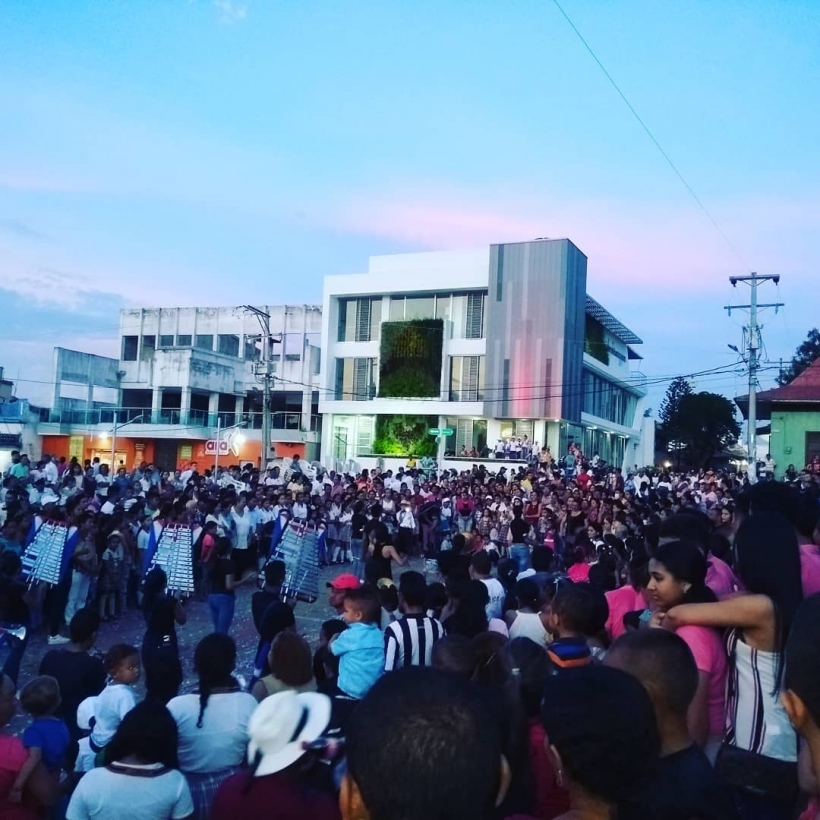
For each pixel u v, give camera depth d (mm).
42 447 47156
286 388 54688
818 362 32656
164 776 3625
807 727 2104
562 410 43219
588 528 15586
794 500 5176
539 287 44094
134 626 12750
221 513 16875
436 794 1564
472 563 8195
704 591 3740
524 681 3564
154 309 59312
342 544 21625
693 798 2271
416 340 46156
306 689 4879
